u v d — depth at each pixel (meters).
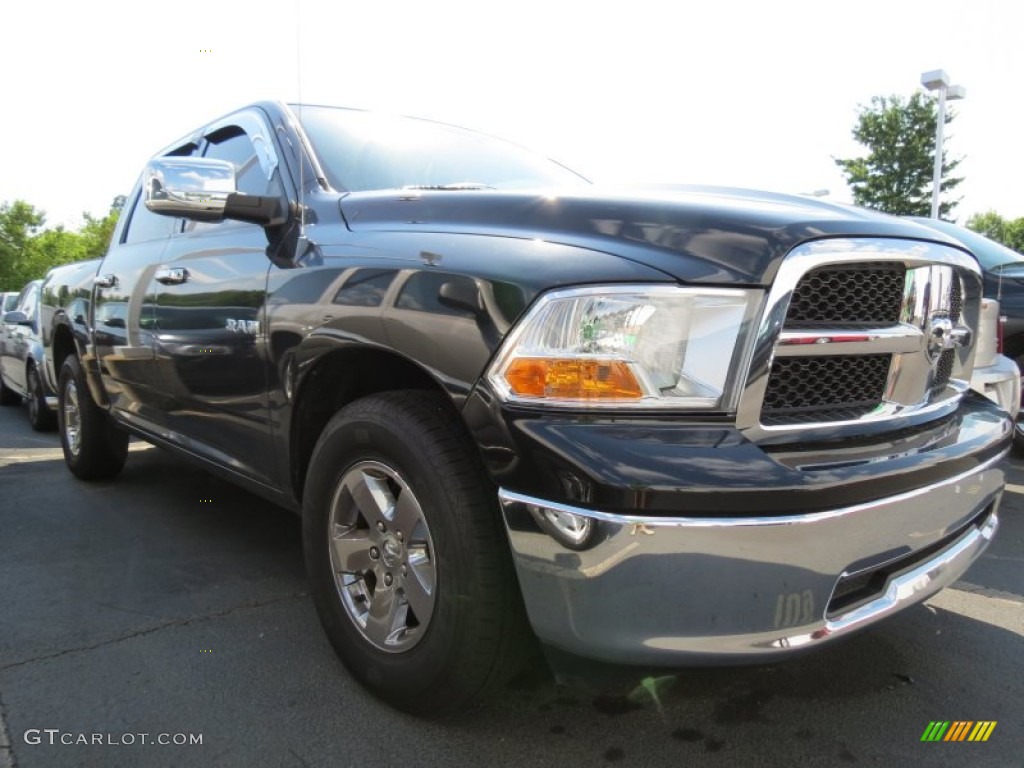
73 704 2.31
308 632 2.79
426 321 2.02
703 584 1.69
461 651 2.00
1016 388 3.04
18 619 2.88
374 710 2.29
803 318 1.92
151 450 5.87
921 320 2.14
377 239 2.34
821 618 1.82
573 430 1.74
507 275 1.91
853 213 2.24
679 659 1.73
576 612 1.75
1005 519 4.29
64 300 4.93
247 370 2.78
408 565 2.16
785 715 2.31
